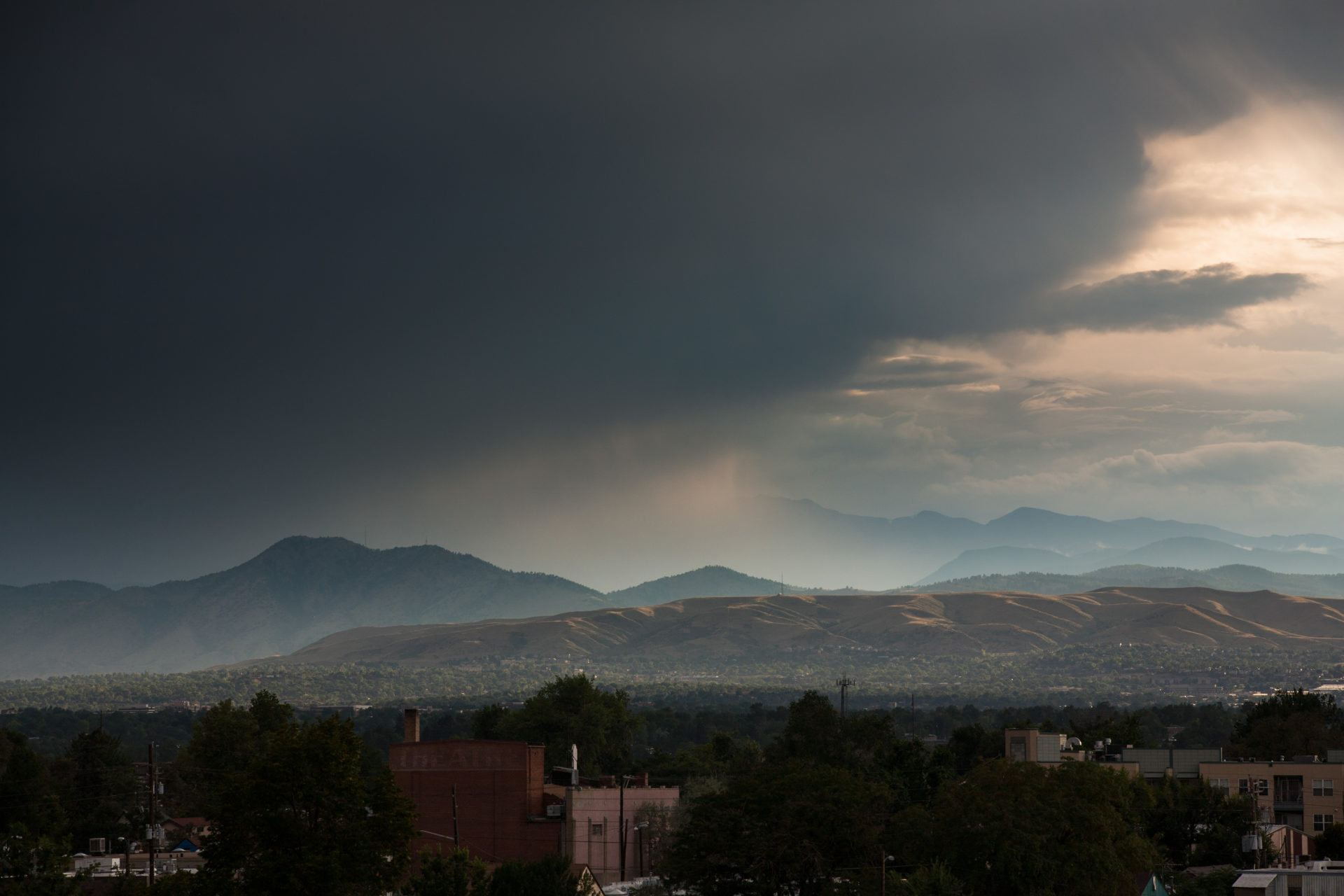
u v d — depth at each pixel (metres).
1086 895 93.81
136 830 162.62
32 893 75.31
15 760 164.75
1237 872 103.06
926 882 85.31
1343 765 145.00
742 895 100.06
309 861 77.31
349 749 83.44
